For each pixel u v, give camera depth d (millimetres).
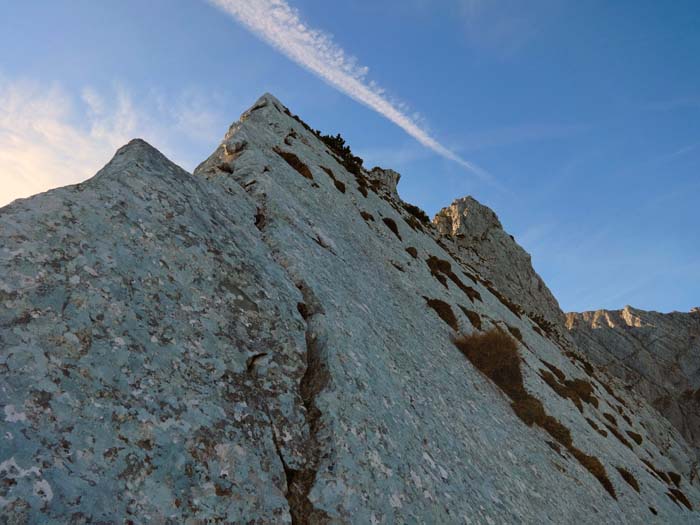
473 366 19562
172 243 7410
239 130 20141
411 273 24016
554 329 71688
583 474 17859
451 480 8625
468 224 80938
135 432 4785
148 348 5676
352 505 6000
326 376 7703
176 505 4531
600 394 45125
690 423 96125
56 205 6285
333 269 13195
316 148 31438
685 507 28234
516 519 9750
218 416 5648
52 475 3939
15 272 5168
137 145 8875
